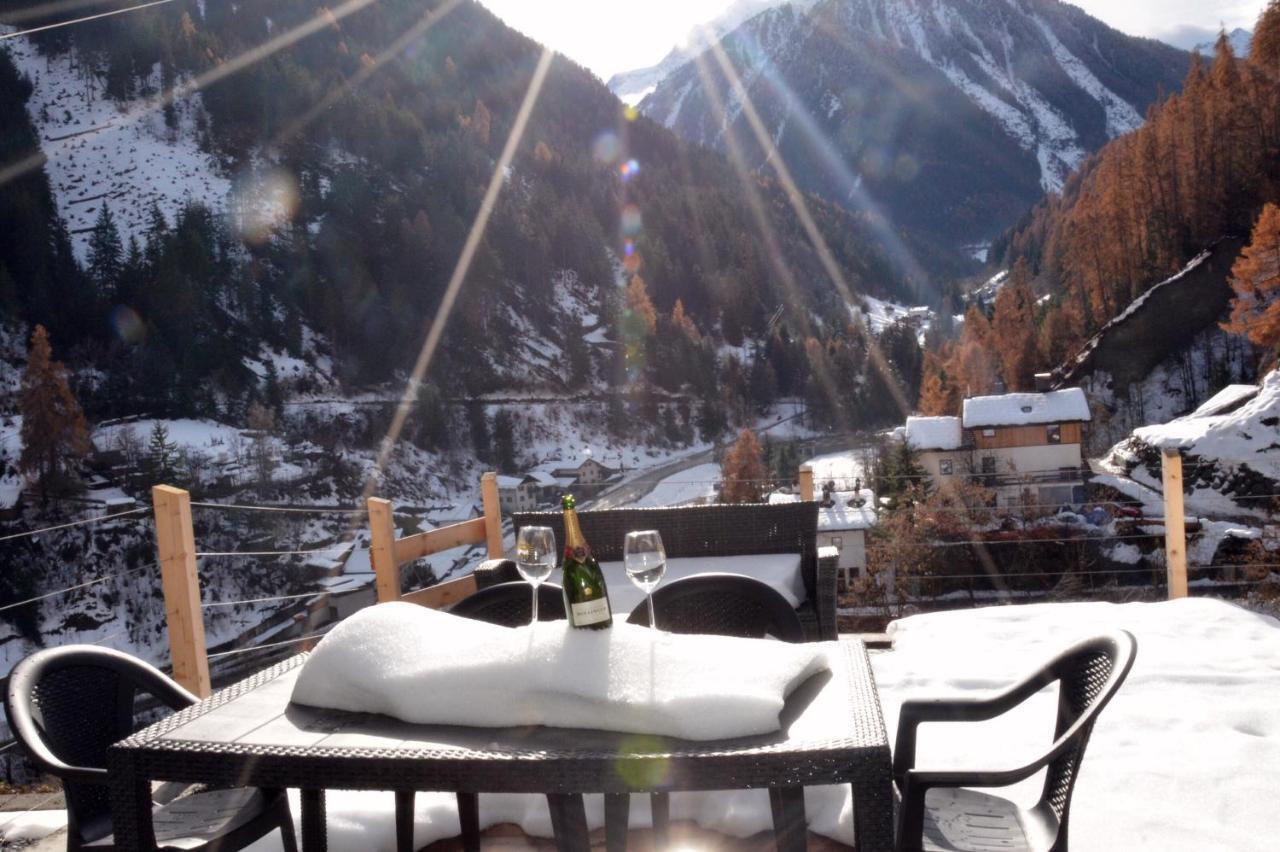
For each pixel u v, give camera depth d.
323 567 40.75
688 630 2.32
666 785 1.21
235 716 1.48
